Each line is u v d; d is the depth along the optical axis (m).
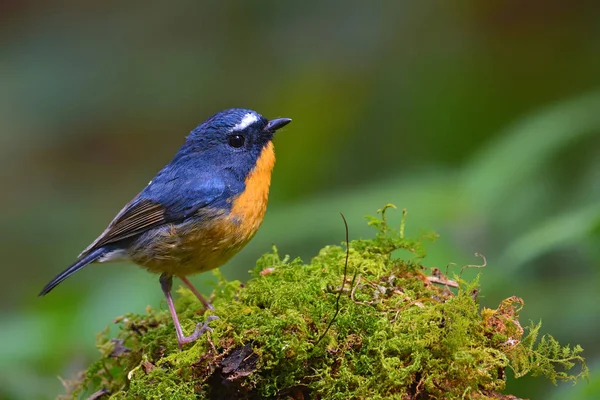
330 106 16.16
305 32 18.03
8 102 18.64
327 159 15.62
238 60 18.62
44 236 17.89
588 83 14.84
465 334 6.59
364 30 17.09
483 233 11.30
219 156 9.42
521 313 10.49
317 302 7.11
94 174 18.92
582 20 15.21
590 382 7.39
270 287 7.51
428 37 16.19
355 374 6.73
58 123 18.72
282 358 6.79
